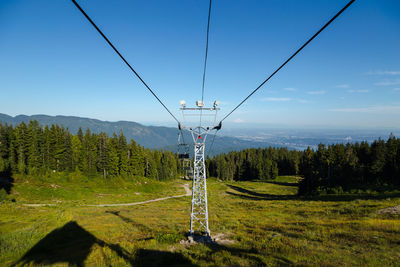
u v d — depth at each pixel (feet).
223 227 88.89
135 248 62.08
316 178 223.10
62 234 85.40
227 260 48.01
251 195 264.11
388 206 96.22
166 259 49.24
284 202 167.43
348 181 222.69
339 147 258.98
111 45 17.97
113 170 275.39
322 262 44.19
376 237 59.00
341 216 94.02
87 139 270.87
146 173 339.57
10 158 218.59
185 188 338.13
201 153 71.97
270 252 53.72
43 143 239.30
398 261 43.19
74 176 250.57
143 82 27.25
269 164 411.34
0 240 71.72
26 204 159.22
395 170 208.23
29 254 63.93
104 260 52.85
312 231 73.26
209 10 28.40
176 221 110.73
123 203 204.23
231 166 457.68
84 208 157.28
